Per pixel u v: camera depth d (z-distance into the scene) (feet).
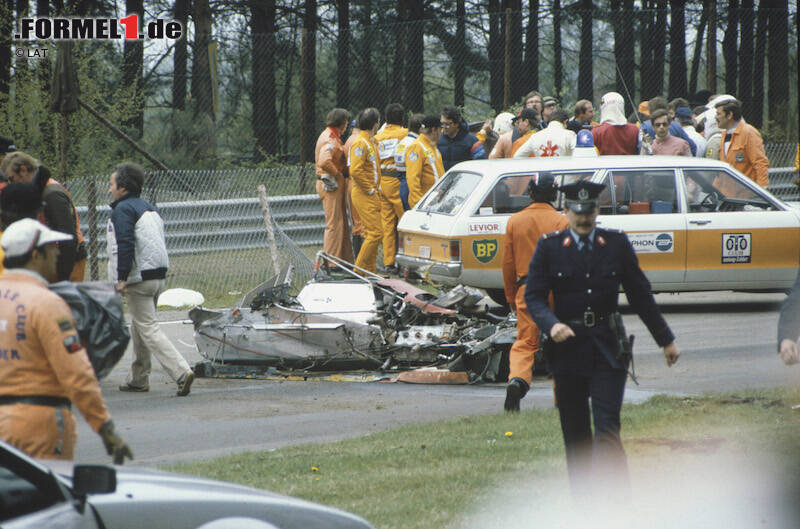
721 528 45.09
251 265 144.15
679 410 69.26
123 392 84.38
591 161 115.75
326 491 51.62
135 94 211.00
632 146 134.10
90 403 40.29
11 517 28.76
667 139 133.80
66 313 40.63
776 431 61.87
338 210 141.59
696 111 164.76
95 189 132.57
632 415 67.62
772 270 116.06
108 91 215.51
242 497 33.17
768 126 256.93
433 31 306.76
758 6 315.78
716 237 115.34
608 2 391.65
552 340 49.26
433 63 313.94
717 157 142.41
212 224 142.20
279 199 151.64
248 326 89.20
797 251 115.96
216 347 90.02
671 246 114.83
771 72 287.69
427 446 61.05
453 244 113.80
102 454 63.31
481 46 313.73
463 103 313.32
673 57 278.46
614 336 48.57
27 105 188.44
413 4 358.43
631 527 45.70
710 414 67.72
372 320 88.84
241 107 331.57
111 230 80.69
